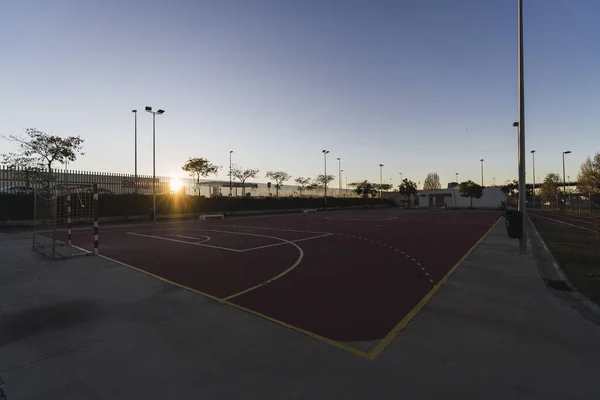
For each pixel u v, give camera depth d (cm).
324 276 783
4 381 337
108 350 405
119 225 2352
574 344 420
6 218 2172
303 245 1305
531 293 646
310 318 511
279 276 782
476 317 516
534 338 438
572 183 6209
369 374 348
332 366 365
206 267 879
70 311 541
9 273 807
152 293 641
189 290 661
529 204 7619
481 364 369
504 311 543
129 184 3000
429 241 1448
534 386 326
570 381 335
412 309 554
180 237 1582
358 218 3375
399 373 350
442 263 944
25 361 379
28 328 472
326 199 5747
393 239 1519
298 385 328
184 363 372
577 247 1276
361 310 548
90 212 2316
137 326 480
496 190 7188
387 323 491
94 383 333
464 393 315
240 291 657
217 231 1902
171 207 3219
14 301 591
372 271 838
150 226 2283
